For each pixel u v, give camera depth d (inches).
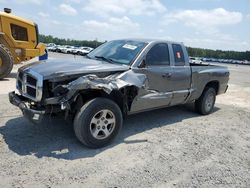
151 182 139.1
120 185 133.7
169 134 213.8
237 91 498.6
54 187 127.0
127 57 203.5
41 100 162.1
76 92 159.8
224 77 298.8
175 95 234.5
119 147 179.8
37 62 192.1
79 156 161.2
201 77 264.4
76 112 169.9
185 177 147.6
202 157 175.6
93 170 146.2
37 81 161.5
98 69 176.2
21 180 130.4
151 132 214.7
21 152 159.6
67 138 185.8
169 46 231.9
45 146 170.7
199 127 239.9
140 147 182.9
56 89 157.4
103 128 175.2
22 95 181.3
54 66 173.2
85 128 164.9
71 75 164.4
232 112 314.8
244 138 222.1
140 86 188.7
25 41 479.8
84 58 214.7
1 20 449.1
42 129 198.7
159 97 216.2
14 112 233.5
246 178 152.6
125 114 197.2
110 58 208.8
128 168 151.9
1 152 157.3
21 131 191.9
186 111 294.7
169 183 139.9
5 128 195.2
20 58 481.1
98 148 175.0
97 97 173.3
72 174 140.2
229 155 183.2
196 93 263.3
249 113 316.5
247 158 181.0
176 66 234.2
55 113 170.1
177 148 186.7
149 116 261.0
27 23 476.7
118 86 171.9
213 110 316.8
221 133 228.5
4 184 125.9
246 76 956.0
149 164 159.0
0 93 310.5
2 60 421.1
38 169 142.1
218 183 144.3
